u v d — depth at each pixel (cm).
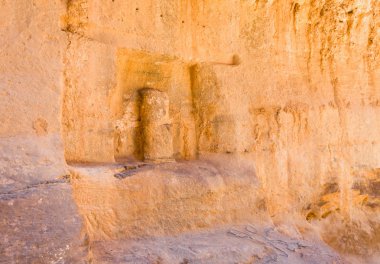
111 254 265
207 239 322
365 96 494
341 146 467
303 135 444
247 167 396
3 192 215
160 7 358
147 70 381
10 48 247
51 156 243
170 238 310
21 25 254
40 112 249
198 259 288
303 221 428
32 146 238
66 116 297
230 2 408
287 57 447
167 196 322
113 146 331
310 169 443
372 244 457
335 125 465
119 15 333
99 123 317
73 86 300
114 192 291
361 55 496
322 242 405
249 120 411
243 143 404
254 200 381
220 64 400
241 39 416
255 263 307
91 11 316
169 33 364
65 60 295
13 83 244
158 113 370
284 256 327
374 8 484
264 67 427
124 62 360
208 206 347
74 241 223
